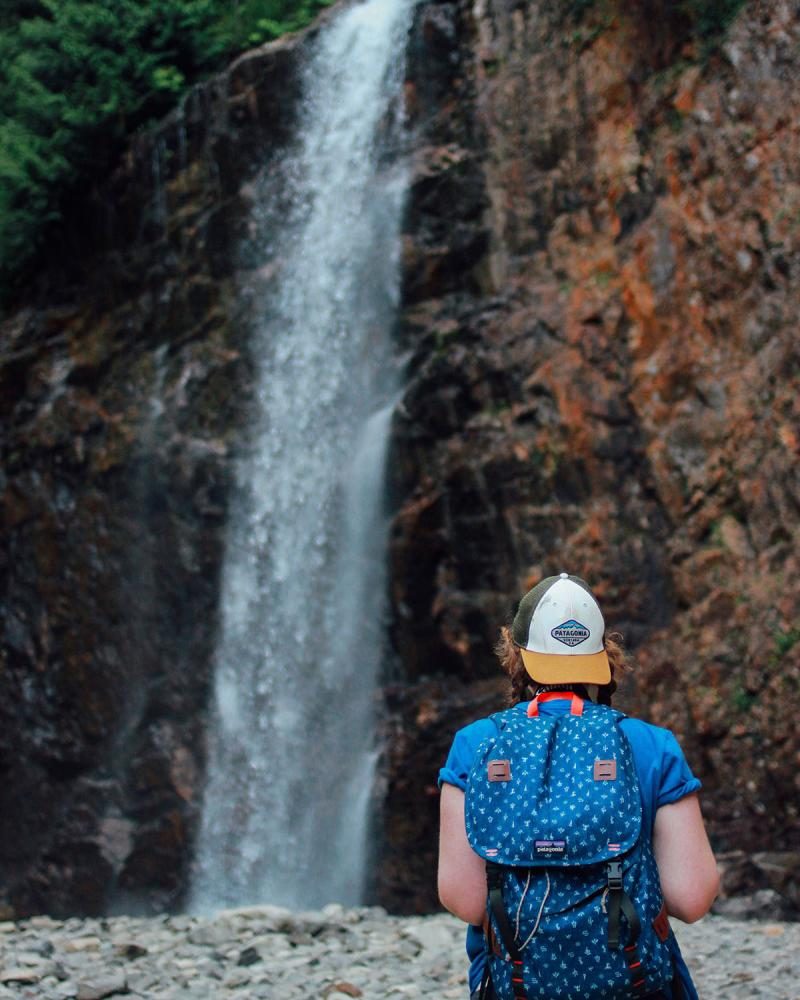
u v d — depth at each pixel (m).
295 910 10.72
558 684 2.35
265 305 12.49
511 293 10.82
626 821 2.11
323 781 10.95
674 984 2.19
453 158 11.46
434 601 10.66
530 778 2.16
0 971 5.50
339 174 12.25
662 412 9.66
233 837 11.39
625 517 9.75
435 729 10.38
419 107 11.85
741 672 8.84
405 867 10.28
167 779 11.93
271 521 11.90
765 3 9.62
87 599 12.95
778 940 7.03
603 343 10.11
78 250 14.06
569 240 10.58
